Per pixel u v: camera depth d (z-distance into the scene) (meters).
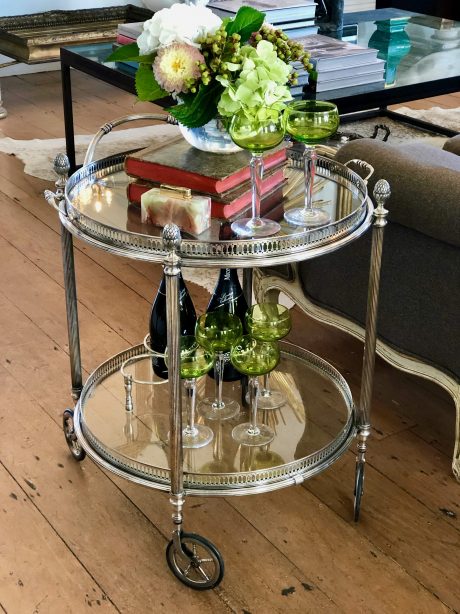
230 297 1.85
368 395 1.68
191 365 1.60
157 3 3.61
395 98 2.79
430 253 1.71
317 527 1.69
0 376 2.15
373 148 1.79
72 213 1.56
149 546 1.65
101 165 1.78
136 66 2.92
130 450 1.66
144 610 1.51
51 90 4.36
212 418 1.75
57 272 2.67
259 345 1.64
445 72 2.97
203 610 1.51
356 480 1.69
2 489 1.78
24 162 3.44
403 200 1.67
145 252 1.44
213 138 1.61
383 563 1.61
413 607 1.51
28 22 3.95
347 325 1.97
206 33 1.47
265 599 1.53
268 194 1.69
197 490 1.55
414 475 1.83
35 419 1.99
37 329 2.36
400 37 3.49
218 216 1.55
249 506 1.75
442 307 1.73
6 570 1.59
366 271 1.86
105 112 4.03
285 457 1.65
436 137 3.37
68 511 1.73
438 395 2.09
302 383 1.87
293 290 2.08
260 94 1.42
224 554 1.62
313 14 3.03
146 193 1.53
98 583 1.56
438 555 1.63
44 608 1.51
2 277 2.63
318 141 1.57
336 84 2.72
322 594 1.54
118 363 1.91
